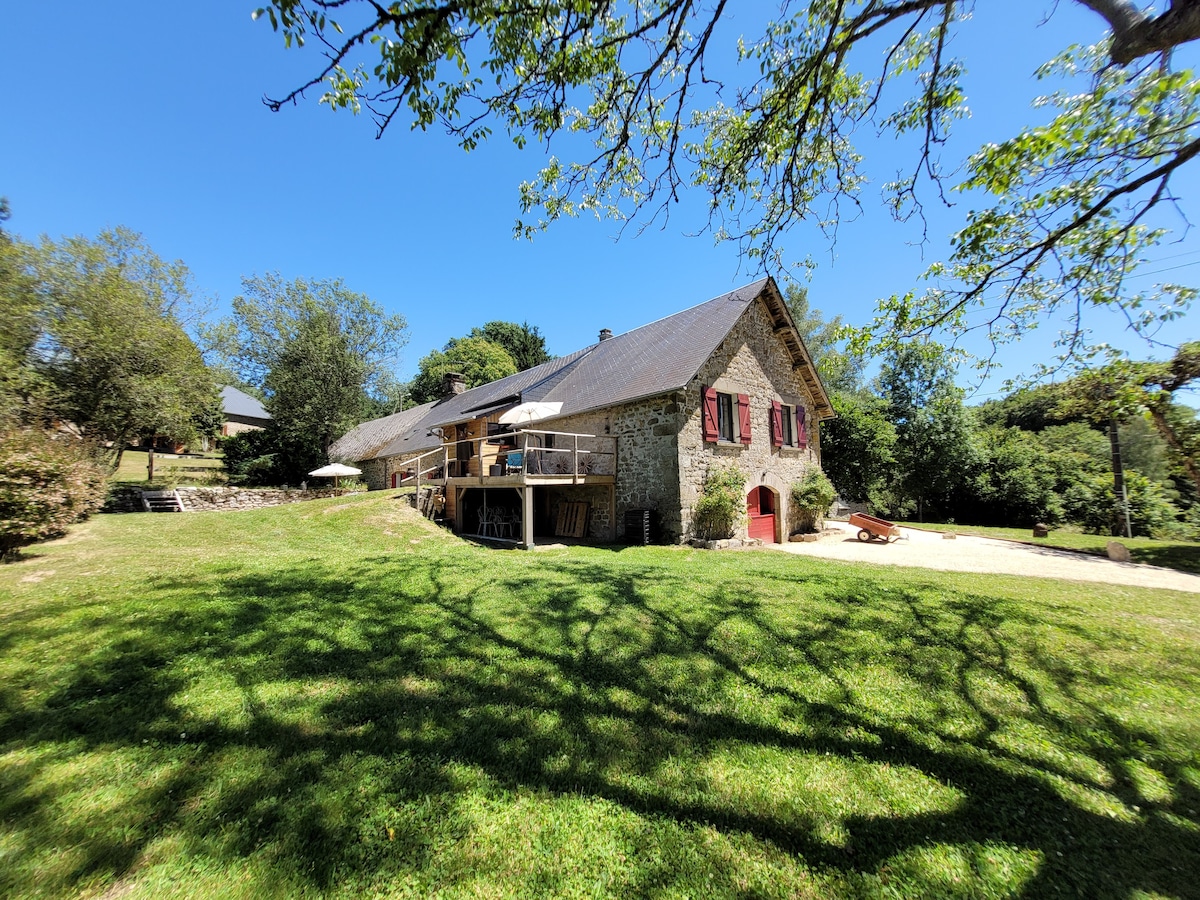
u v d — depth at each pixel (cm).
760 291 1315
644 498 1189
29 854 203
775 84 459
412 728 305
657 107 448
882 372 2472
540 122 396
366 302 2767
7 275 1273
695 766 273
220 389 1920
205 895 186
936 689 372
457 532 1448
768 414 1402
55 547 793
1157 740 310
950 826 232
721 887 194
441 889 190
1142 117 437
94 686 349
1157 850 221
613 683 373
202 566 689
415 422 2564
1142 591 659
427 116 330
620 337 1727
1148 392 891
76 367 1380
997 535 1514
